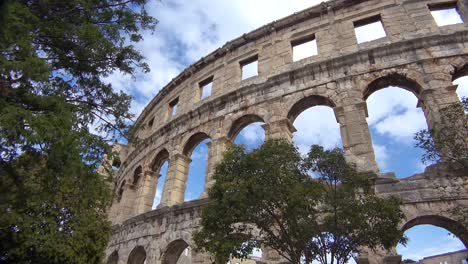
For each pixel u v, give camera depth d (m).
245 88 28.17
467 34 22.69
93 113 14.12
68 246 17.70
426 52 22.89
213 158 26.22
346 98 23.14
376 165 19.53
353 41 26.48
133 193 35.75
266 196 11.69
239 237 12.43
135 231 27.75
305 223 11.98
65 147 9.97
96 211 20.25
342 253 11.57
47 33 12.68
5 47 9.95
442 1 26.09
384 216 11.46
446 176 17.58
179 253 24.67
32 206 17.05
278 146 12.91
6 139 9.00
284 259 18.53
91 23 13.21
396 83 23.36
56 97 11.10
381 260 16.34
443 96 20.59
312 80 25.41
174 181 28.28
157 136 34.44
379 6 27.39
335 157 12.50
